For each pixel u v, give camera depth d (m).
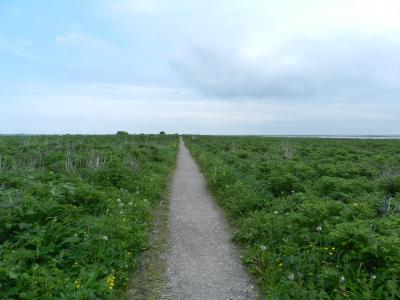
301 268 4.92
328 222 6.01
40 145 18.41
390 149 26.78
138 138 41.44
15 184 8.16
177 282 5.04
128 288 4.83
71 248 5.31
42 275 4.39
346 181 9.54
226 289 4.86
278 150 23.41
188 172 16.92
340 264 4.81
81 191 7.65
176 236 7.12
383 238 4.76
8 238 5.41
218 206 9.90
